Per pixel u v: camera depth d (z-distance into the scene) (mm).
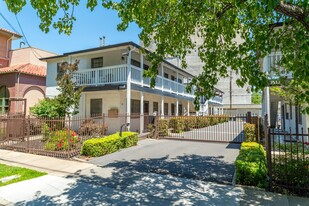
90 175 5688
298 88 5148
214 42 5105
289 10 3062
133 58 15922
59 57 15336
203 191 4551
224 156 7855
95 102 15086
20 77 14969
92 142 7895
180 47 5355
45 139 9062
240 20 4715
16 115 10945
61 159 7527
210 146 10023
